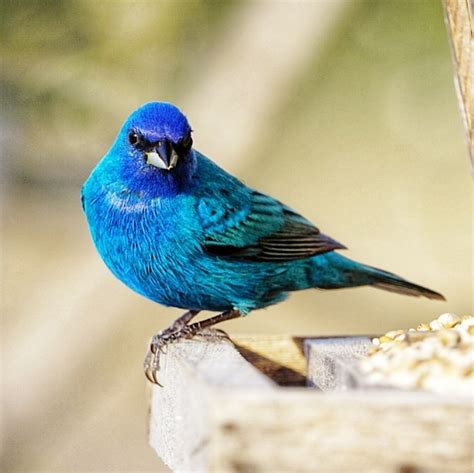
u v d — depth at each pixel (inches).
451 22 319.9
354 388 248.2
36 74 518.0
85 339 470.6
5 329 521.7
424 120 665.6
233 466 209.8
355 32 604.1
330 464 210.2
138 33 513.0
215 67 475.5
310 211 680.4
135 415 560.7
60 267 552.1
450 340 273.0
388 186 682.2
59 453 507.2
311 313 610.5
